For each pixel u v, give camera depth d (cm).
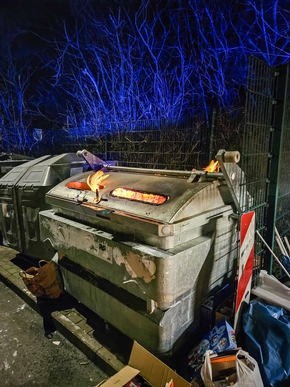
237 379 153
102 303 251
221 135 514
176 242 196
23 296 344
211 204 226
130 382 182
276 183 286
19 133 1226
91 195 264
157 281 184
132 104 1004
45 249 366
